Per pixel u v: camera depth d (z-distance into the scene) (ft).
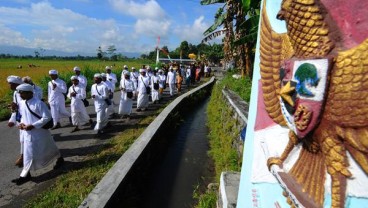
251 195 8.09
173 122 39.63
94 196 15.65
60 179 19.38
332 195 4.87
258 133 7.96
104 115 30.55
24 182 19.22
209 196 18.86
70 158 23.32
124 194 18.13
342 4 4.83
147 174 24.64
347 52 4.66
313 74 5.03
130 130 31.83
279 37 6.67
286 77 5.87
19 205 16.46
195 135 37.88
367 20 4.50
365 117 4.42
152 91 54.39
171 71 66.13
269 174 7.16
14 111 21.02
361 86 4.47
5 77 98.73
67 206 15.66
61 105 32.96
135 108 47.62
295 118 5.52
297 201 5.72
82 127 33.45
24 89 18.99
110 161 22.18
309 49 5.28
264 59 7.29
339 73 4.72
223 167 23.00
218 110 41.19
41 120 19.31
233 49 50.65
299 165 5.94
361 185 4.52
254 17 28.68
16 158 23.54
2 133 30.48
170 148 32.50
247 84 38.78
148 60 277.64
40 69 143.84
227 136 28.14
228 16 40.93
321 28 5.08
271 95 6.93
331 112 4.87
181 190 22.56
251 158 8.40
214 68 154.71
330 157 4.95
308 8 5.23
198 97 63.87
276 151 6.80
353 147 4.60
